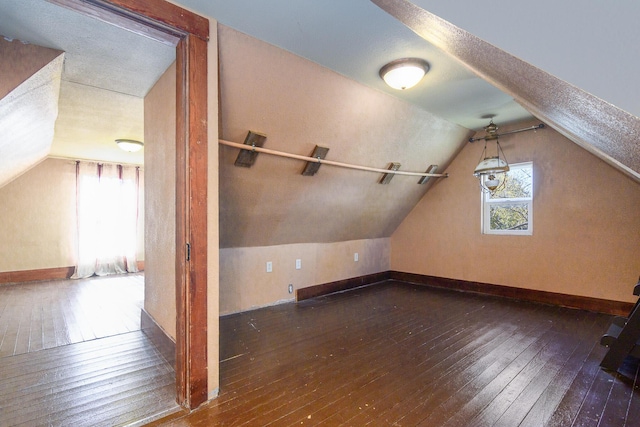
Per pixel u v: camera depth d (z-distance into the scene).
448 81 2.46
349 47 1.99
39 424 1.52
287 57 2.06
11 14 1.54
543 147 3.60
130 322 3.03
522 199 3.79
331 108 2.56
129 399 1.72
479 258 4.14
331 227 3.95
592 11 0.62
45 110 2.54
